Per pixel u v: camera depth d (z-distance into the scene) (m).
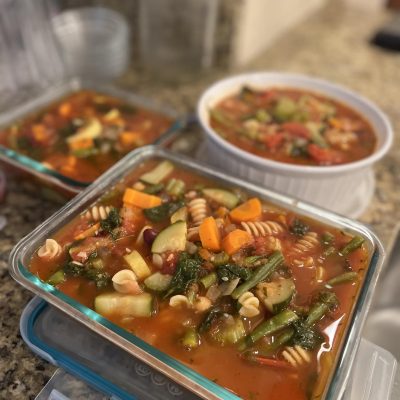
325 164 0.44
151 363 0.26
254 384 0.27
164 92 0.63
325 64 0.73
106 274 0.31
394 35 0.79
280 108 0.50
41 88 0.57
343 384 0.25
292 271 0.32
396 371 0.33
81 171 0.43
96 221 0.35
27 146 0.46
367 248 0.34
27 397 0.30
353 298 0.31
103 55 0.60
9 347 0.32
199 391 0.25
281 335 0.28
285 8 0.78
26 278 0.30
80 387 0.30
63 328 0.32
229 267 0.31
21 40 0.54
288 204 0.37
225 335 0.28
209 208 0.37
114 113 0.51
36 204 0.44
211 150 0.44
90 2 0.69
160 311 0.30
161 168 0.40
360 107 0.50
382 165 0.52
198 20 0.64
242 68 0.70
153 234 0.33
